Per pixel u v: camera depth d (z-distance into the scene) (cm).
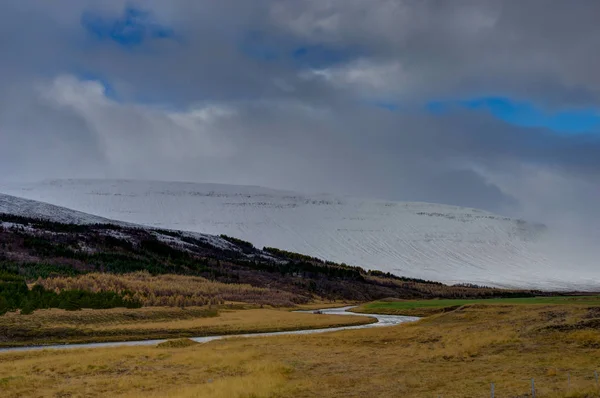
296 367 3253
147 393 2517
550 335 3541
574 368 2652
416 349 3831
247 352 3784
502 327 4250
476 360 3152
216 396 2325
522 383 2398
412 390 2455
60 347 4931
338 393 2473
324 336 4906
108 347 4453
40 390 2677
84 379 2941
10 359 3803
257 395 2416
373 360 3444
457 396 2261
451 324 5091
